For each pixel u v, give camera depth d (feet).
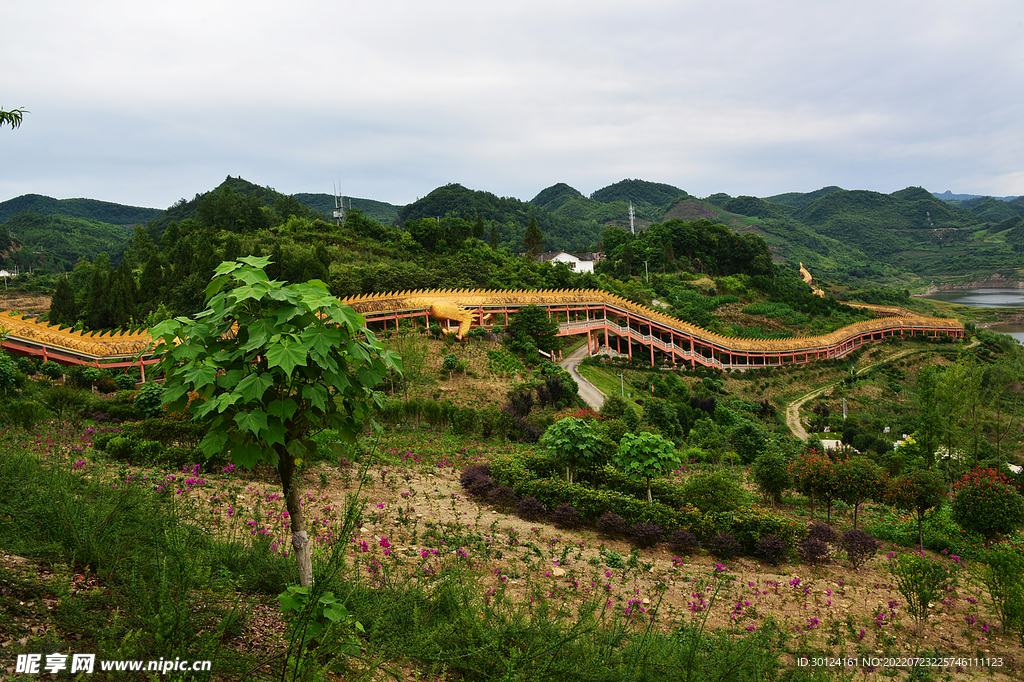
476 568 32.09
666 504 51.60
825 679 22.07
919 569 33.78
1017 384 176.04
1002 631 33.50
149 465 43.65
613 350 215.51
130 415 69.36
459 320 170.60
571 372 175.01
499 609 21.04
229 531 27.81
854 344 278.87
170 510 21.11
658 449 52.54
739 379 217.97
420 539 36.11
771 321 315.58
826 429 166.50
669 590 35.22
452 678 17.89
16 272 485.97
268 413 13.19
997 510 50.90
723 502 48.96
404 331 157.58
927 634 32.91
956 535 52.13
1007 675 28.78
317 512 37.37
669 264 391.86
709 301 334.44
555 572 34.47
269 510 36.32
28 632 13.74
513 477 51.08
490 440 80.89
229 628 16.08
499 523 43.21
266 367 13.73
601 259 428.97
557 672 17.61
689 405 154.30
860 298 447.42
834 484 54.80
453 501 46.88
